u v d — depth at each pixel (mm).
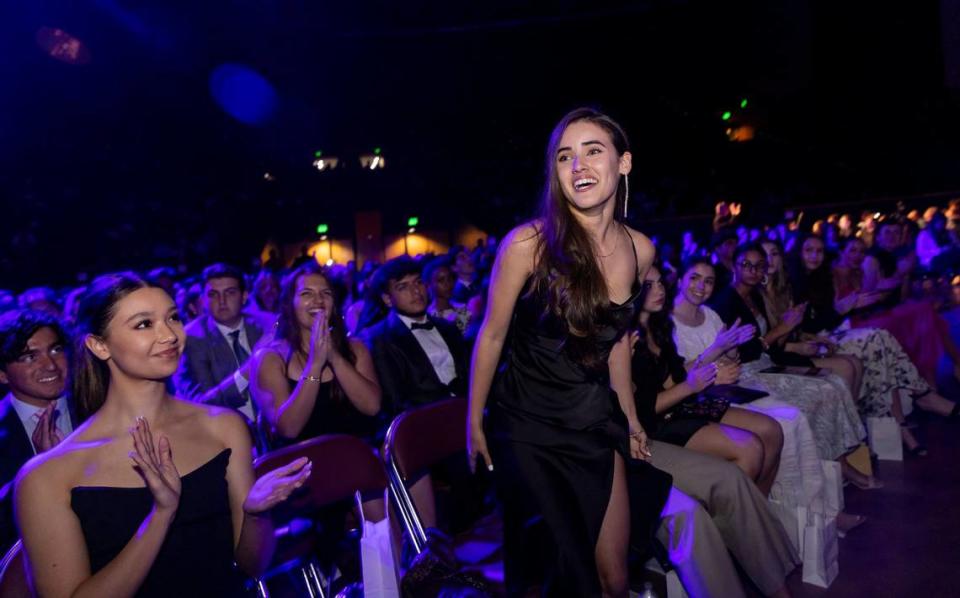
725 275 5688
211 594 1573
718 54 16906
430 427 2561
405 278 3705
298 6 15586
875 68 17344
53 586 1405
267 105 17250
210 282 3934
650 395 2977
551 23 17359
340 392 3066
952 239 8156
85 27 13727
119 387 1544
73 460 1467
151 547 1376
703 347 3793
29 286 11609
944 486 3887
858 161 19656
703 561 2453
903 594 2801
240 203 17594
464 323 5082
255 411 3678
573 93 19641
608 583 2150
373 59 18109
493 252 10625
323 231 19781
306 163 19656
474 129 20812
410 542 2312
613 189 2031
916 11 16156
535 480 2082
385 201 20297
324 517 2846
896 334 5168
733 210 10742
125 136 15930
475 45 18016
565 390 2088
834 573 2982
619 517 2129
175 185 16125
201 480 1577
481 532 2879
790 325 4172
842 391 3900
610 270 2119
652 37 17297
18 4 12711
